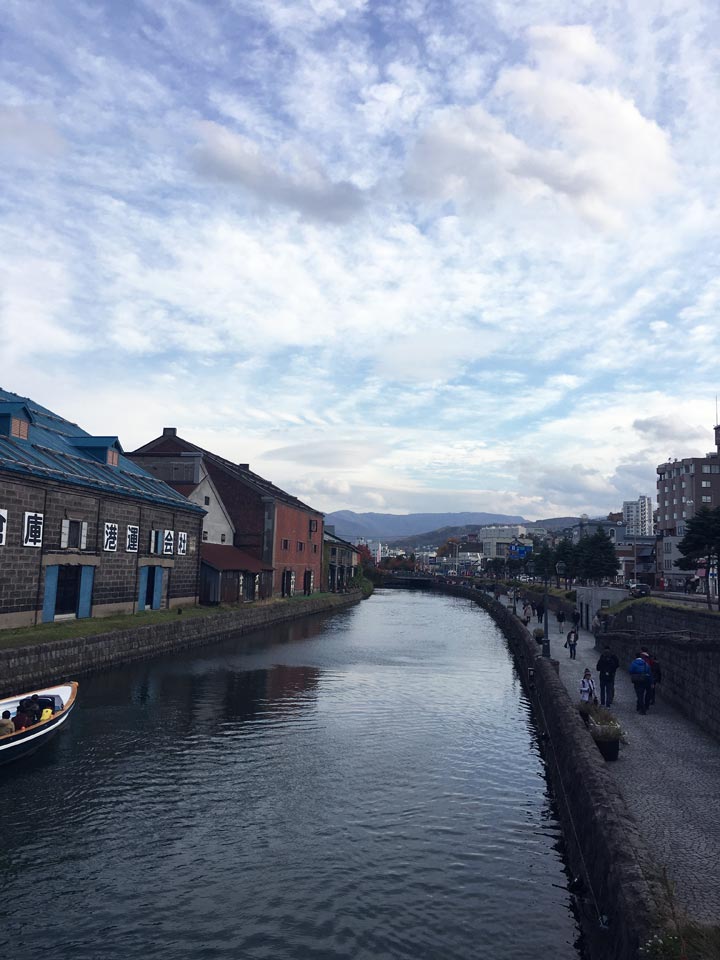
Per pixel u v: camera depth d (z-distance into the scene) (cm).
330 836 1488
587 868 1195
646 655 2462
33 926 1116
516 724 2575
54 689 2278
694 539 4738
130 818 1554
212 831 1498
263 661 3831
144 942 1079
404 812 1638
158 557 4753
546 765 2053
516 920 1159
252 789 1758
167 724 2348
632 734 1980
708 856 1123
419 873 1327
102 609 4028
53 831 1473
